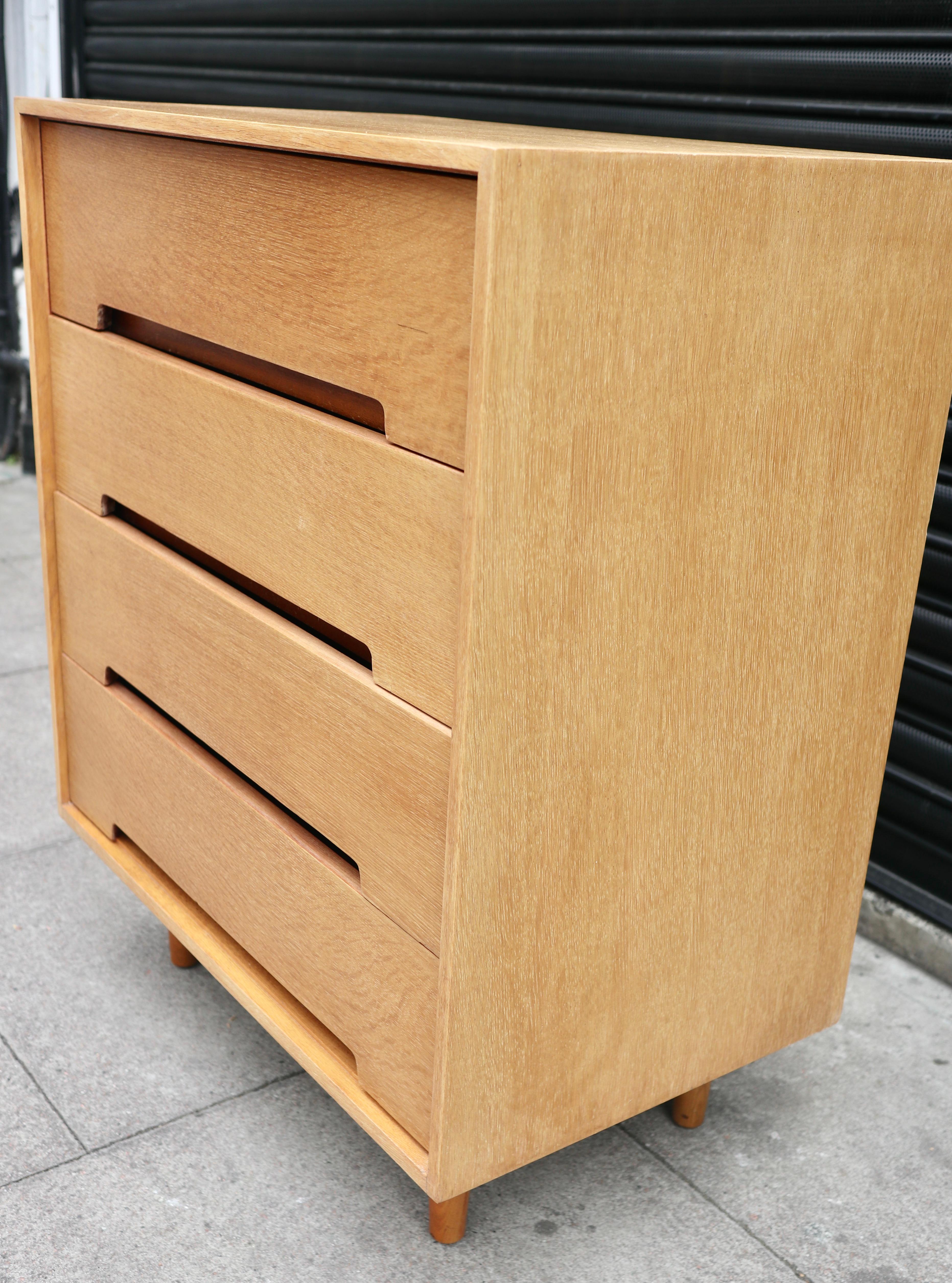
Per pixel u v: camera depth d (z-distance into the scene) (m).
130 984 2.07
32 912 2.26
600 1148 1.78
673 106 2.35
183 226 1.48
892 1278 1.57
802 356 1.31
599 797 1.35
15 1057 1.88
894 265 1.34
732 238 1.19
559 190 1.06
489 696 1.20
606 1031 1.49
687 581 1.32
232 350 1.49
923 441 1.48
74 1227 1.58
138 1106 1.80
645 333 1.17
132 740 1.90
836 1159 1.78
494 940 1.32
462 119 2.60
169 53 3.81
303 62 3.27
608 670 1.29
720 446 1.28
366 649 1.39
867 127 2.04
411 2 2.88
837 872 1.68
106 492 1.81
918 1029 2.09
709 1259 1.58
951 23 1.90
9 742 2.87
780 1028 1.72
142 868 1.99
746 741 1.47
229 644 1.58
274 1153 1.73
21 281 4.68
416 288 1.16
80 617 1.98
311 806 1.49
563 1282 1.54
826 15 2.07
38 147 1.75
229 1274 1.52
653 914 1.47
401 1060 1.43
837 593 1.48
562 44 2.53
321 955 1.54
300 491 1.38
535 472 1.15
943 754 2.18
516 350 1.09
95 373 1.75
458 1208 1.56
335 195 1.23
